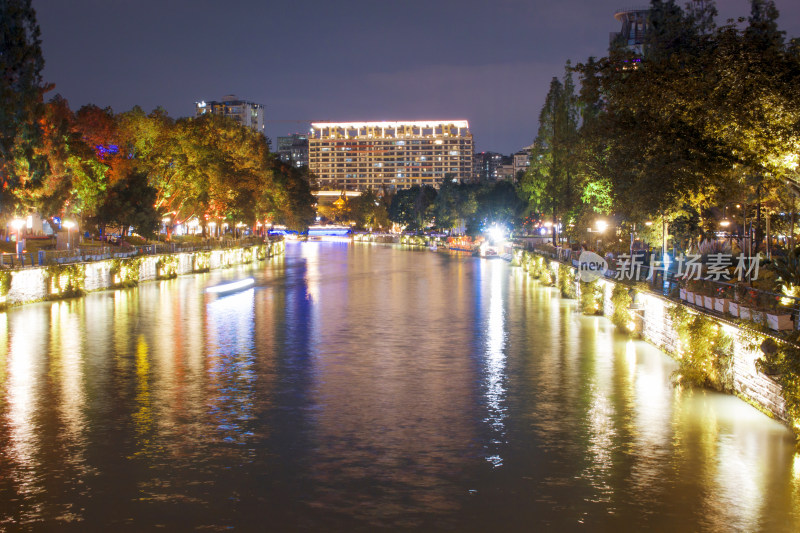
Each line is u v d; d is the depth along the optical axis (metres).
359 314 42.75
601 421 19.52
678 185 27.66
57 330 35.94
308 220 165.62
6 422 19.45
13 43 47.19
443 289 59.50
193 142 80.62
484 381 24.50
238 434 18.55
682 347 26.06
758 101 24.69
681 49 28.86
